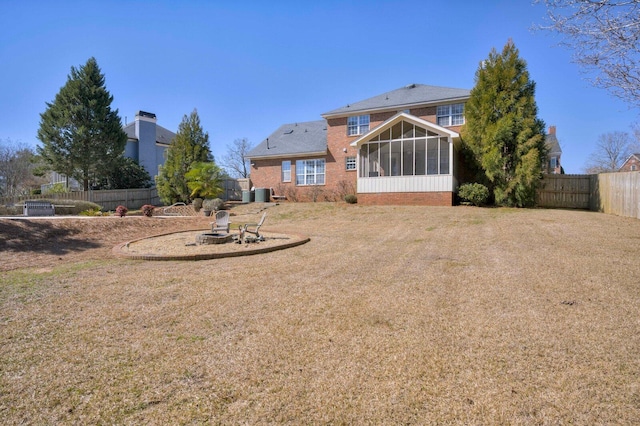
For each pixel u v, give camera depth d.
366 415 2.35
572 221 11.62
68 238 10.72
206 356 3.21
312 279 5.88
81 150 26.56
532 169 15.71
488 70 17.25
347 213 16.47
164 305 4.66
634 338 3.39
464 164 18.97
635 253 6.92
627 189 13.10
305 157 24.92
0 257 8.11
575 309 4.17
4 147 40.25
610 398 2.48
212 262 7.54
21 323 4.05
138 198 27.19
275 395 2.59
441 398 2.52
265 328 3.84
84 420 2.33
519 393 2.56
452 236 9.96
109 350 3.35
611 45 6.41
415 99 22.11
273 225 14.66
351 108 23.78
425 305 4.46
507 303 4.44
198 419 2.33
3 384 2.78
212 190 22.12
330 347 3.35
